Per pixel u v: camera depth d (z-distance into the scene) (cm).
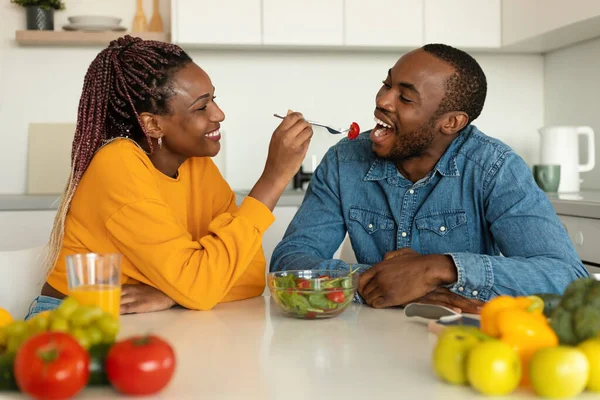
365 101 363
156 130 149
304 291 121
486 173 157
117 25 331
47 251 160
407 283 133
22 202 293
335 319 124
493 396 79
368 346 103
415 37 333
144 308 133
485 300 135
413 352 99
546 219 150
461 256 135
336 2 326
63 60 341
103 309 103
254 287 151
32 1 327
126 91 145
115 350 78
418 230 164
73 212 145
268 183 143
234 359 96
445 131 158
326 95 361
